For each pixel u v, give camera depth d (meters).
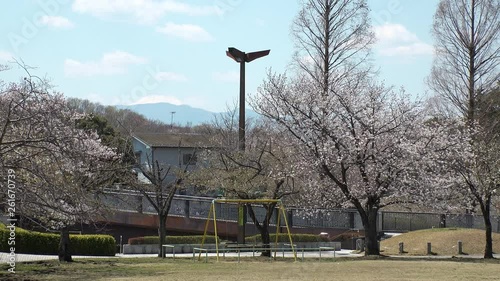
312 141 27.94
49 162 16.36
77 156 16.25
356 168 28.69
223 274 17.62
